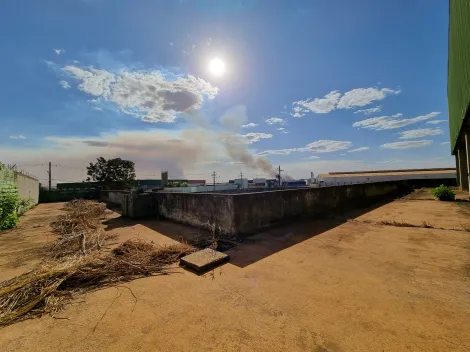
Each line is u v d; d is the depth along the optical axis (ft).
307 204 20.53
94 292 7.64
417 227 15.64
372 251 10.95
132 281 8.42
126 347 5.06
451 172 114.11
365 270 8.78
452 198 31.17
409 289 7.23
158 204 23.65
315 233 14.69
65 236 14.60
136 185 87.10
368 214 21.77
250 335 5.33
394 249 11.14
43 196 61.31
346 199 26.71
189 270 9.34
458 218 18.37
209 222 16.31
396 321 5.66
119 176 83.71
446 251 10.60
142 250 11.65
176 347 5.01
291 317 5.98
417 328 5.38
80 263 9.05
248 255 10.90
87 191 68.80
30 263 10.98
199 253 10.65
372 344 4.92
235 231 14.10
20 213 29.09
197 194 17.63
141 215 22.94
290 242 12.85
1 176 20.88
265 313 6.20
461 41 23.39
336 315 5.99
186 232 16.29
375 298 6.76
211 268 9.46
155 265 9.75
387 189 41.91
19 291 7.21
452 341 4.91
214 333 5.44
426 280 7.79
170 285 8.04
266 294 7.21
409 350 4.71
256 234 14.69
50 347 5.14
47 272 8.03
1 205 19.84
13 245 14.32
